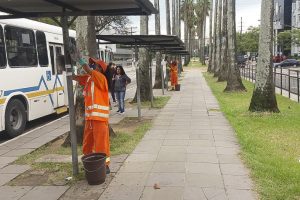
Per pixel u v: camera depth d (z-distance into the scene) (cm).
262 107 1417
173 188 657
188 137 1051
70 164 811
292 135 1066
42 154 909
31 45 1309
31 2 687
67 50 705
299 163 792
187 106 1744
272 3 1377
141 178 712
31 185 698
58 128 1277
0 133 1235
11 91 1160
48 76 1411
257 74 1424
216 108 1650
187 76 4506
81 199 626
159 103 1872
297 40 8500
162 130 1160
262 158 826
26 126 1364
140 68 1922
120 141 1003
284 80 2625
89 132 730
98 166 679
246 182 677
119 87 1564
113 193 645
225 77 3350
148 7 723
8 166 821
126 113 1559
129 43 1498
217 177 706
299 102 1808
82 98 963
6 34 1162
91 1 684
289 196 606
